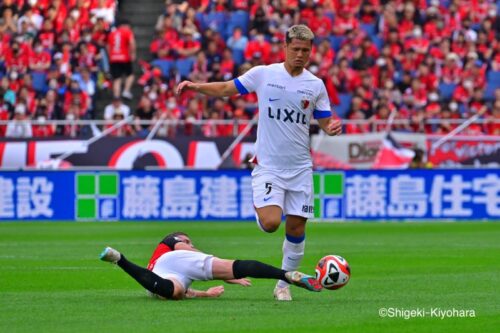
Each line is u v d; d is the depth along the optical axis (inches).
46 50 3860.7
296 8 3946.9
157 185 3284.9
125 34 3809.1
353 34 3865.7
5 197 3292.3
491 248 2258.9
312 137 3329.2
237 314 1208.8
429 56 3762.3
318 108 1366.9
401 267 1845.5
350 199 3257.9
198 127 3427.7
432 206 3243.1
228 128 3435.0
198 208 3282.5
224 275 1315.2
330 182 3262.8
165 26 3887.8
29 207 3294.8
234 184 3275.1
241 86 1362.0
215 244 2411.4
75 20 3969.0
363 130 3454.7
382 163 3297.2
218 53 3821.4
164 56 3850.9
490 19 3964.1
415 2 3966.5
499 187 3221.0
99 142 3329.2
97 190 3284.9
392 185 3245.6
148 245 2361.0
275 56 3796.8
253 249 2271.2
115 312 1227.2
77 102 3661.4
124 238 2576.3
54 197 3287.4
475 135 3356.3
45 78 3799.2
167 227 2977.4
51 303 1318.9
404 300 1352.1
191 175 3280.0
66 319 1171.9
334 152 3329.2
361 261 1966.0
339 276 1251.2
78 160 3324.3
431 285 1537.9
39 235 2682.1
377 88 3710.6
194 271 1323.8
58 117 3661.4
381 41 3919.8
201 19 3954.2
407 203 3248.0
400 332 1087.0
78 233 2755.9
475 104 3695.9
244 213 3277.6
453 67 3774.6
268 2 3951.8
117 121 3331.7
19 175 3292.3
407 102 3649.1
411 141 3326.8
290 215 1363.2
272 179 1347.2
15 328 1107.3
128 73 3814.0
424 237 2596.0
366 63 3745.1
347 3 3964.1
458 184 3230.8
